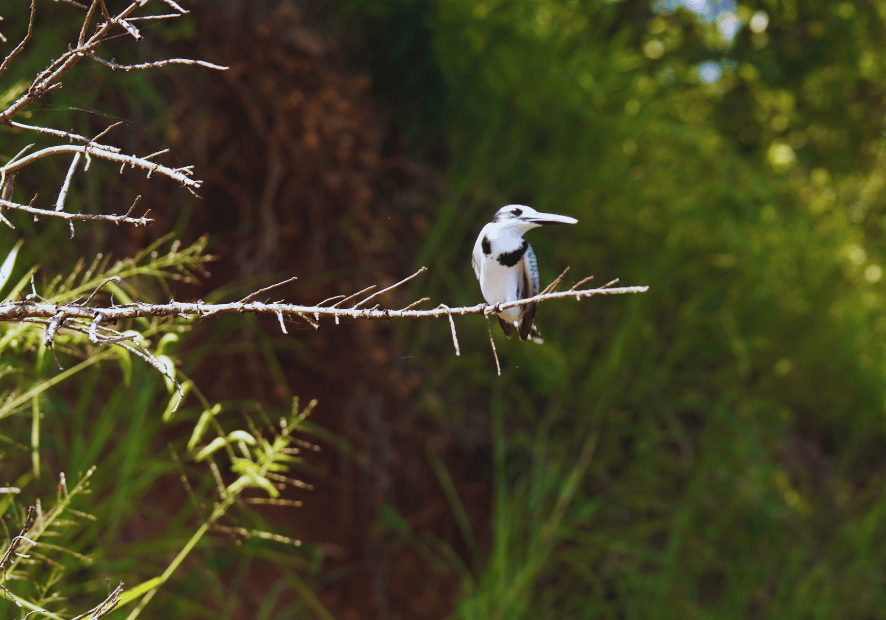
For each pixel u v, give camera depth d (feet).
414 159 36.99
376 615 30.12
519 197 38.45
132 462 22.47
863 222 53.36
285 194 31.14
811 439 43.78
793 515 37.29
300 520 29.96
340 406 31.30
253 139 30.99
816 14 45.06
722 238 40.88
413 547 31.83
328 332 31.17
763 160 49.47
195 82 30.09
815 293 44.60
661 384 37.58
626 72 43.01
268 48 30.66
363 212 32.01
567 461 34.73
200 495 27.40
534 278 18.62
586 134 39.09
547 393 35.68
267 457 17.74
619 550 32.78
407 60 36.11
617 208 38.83
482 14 37.52
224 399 29.45
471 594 29.17
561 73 38.91
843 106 49.08
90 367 25.17
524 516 33.24
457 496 33.30
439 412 32.94
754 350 40.70
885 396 43.83
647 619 32.22
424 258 34.42
